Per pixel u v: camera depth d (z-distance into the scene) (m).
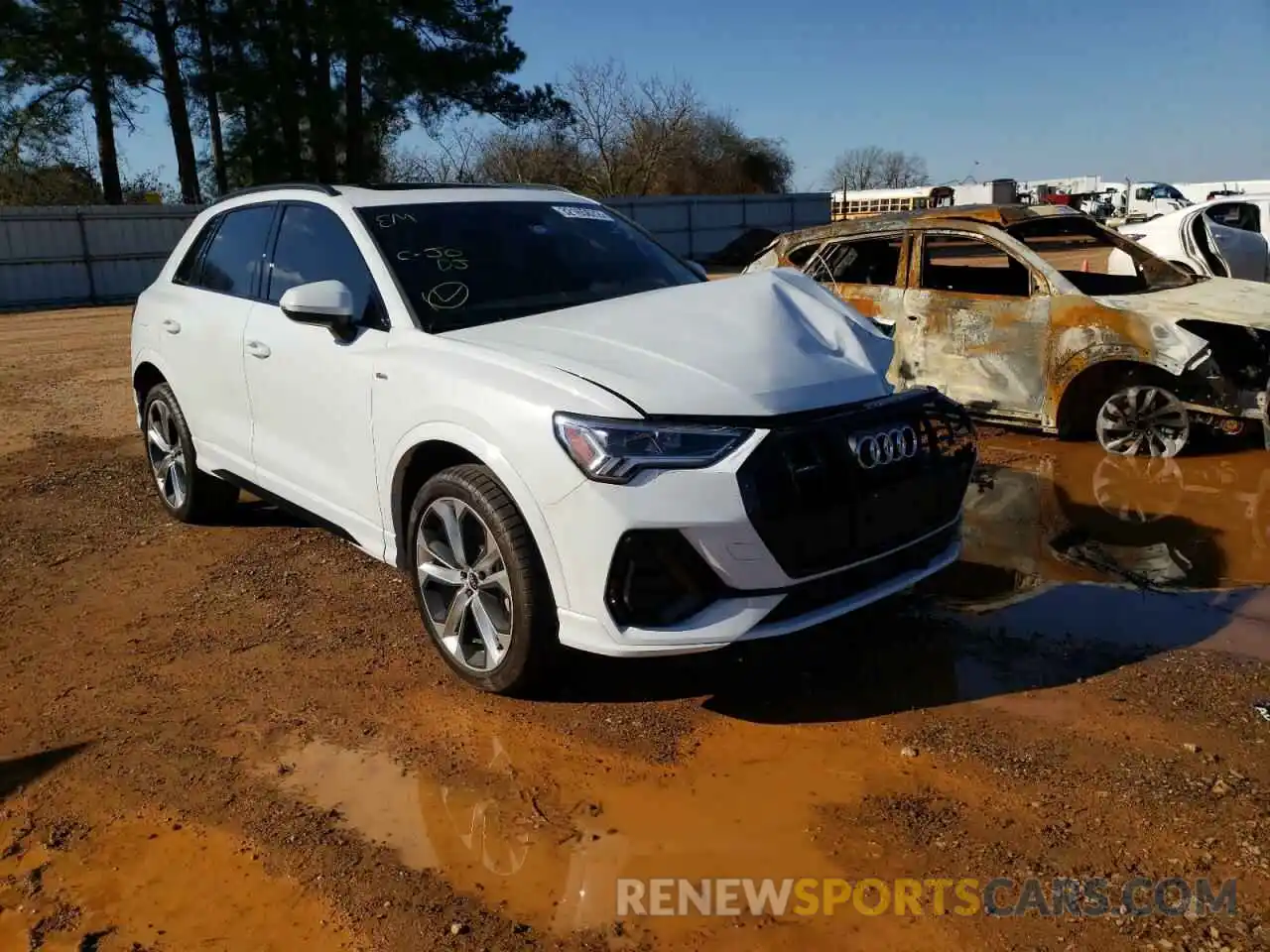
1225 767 3.12
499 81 34.38
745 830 2.91
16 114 31.72
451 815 3.03
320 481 4.41
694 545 3.14
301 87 32.16
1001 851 2.78
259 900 2.69
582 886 2.70
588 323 3.78
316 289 4.01
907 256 7.65
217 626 4.43
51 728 3.62
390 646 4.18
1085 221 7.54
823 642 4.09
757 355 3.51
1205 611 4.30
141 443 8.13
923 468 3.58
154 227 28.22
